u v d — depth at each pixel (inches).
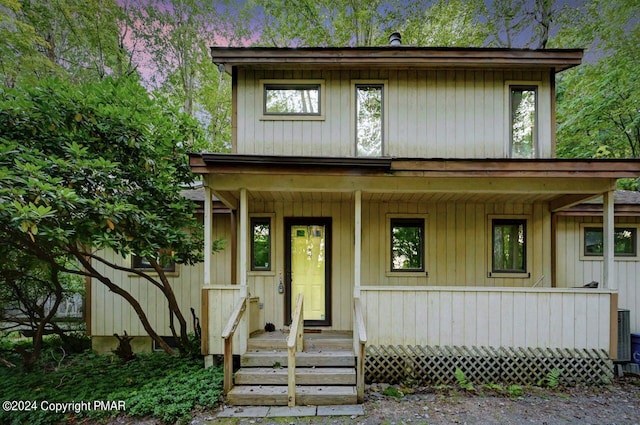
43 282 271.7
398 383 205.0
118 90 226.8
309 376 188.5
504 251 274.8
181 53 648.4
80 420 172.1
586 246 283.4
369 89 265.9
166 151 244.7
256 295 268.1
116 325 299.6
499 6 585.9
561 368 205.3
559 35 565.6
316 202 273.1
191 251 257.4
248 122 261.9
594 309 206.4
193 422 161.6
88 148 214.1
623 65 446.3
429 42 599.2
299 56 253.6
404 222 276.5
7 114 189.5
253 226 274.1
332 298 268.2
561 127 506.9
